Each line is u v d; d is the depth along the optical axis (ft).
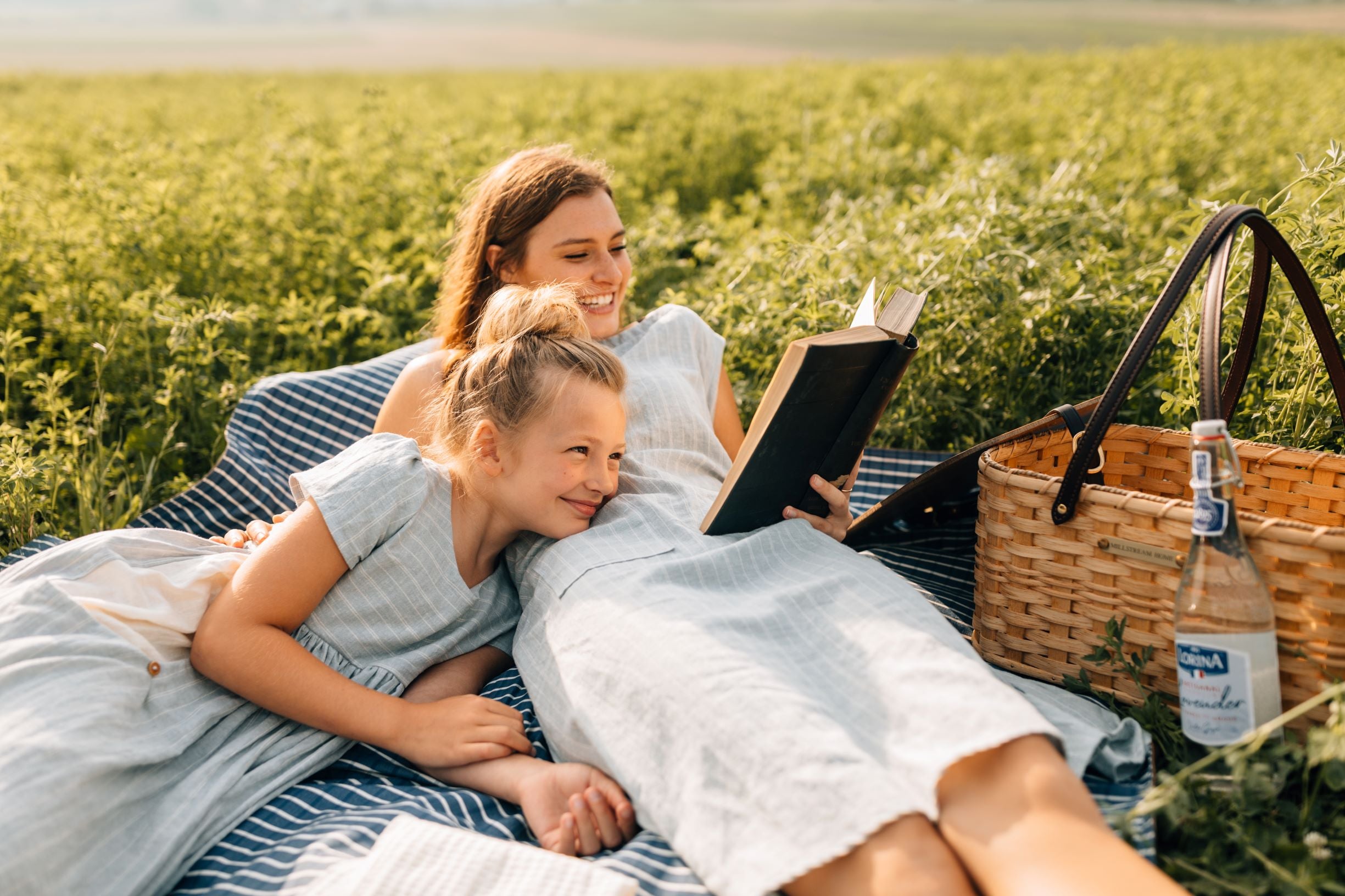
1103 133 21.94
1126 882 4.26
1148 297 11.12
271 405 9.91
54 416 10.52
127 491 10.42
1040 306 10.77
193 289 14.97
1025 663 6.81
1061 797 4.72
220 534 9.23
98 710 5.44
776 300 11.57
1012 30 174.09
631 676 5.65
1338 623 5.36
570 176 8.64
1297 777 5.34
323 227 17.56
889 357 6.54
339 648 6.57
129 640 5.98
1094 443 5.98
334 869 5.15
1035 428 7.06
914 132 28.09
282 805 6.02
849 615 5.93
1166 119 24.82
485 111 37.93
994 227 11.82
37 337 13.94
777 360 11.41
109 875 5.19
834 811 4.71
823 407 6.50
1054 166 21.66
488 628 7.29
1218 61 46.75
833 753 4.90
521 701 7.00
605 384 6.80
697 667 5.44
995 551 6.79
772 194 19.48
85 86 71.26
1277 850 4.64
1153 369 10.51
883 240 13.84
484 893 4.92
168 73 94.32
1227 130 24.14
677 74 60.59
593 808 5.60
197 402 11.82
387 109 30.66
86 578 6.20
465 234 9.12
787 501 7.05
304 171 19.04
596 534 6.81
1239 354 7.04
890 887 4.51
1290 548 5.38
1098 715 6.13
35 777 4.98
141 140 27.78
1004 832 4.65
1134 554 6.04
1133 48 53.83
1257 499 7.22
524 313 7.14
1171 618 6.00
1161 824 5.10
